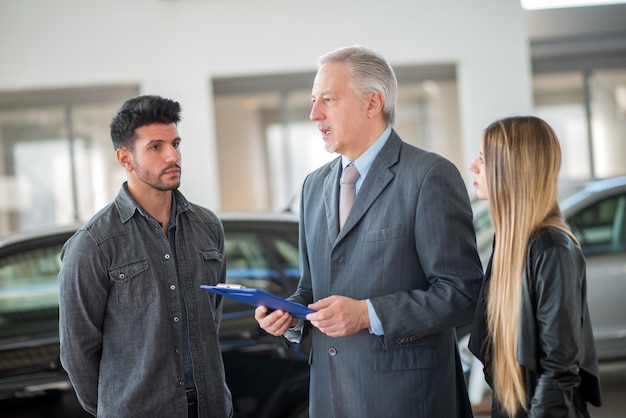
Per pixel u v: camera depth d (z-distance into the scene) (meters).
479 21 9.15
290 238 3.85
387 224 2.43
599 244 4.73
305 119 9.47
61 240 3.69
